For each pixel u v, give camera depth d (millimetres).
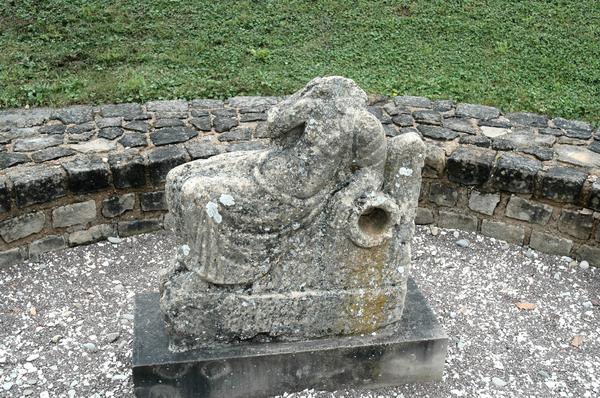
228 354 3492
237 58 7520
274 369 3566
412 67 7438
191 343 3498
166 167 5203
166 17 8219
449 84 7008
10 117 6051
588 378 3986
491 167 5156
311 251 3457
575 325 4477
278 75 7176
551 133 5855
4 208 4805
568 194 4992
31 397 3764
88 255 5125
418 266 5062
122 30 7949
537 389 3877
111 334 4242
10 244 4938
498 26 8141
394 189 3461
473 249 5289
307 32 8086
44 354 4094
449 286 4836
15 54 7363
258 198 3311
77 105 6465
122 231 5320
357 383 3738
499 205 5281
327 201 3410
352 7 8484
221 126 5902
